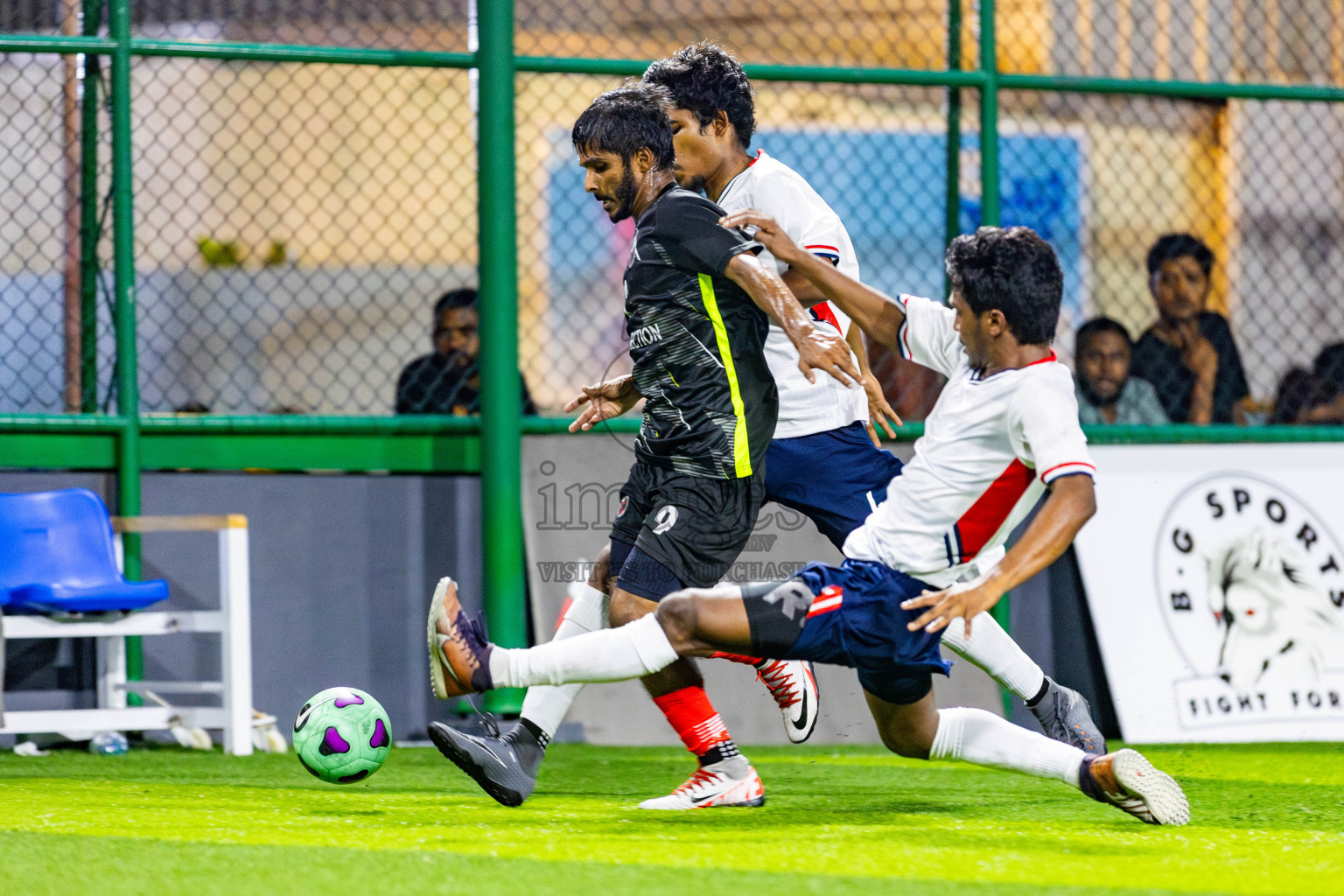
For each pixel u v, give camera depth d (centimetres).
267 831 785
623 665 783
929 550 762
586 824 821
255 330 1812
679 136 998
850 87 1900
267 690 1415
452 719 1453
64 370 1533
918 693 804
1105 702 1485
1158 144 1964
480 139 1437
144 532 1411
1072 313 1952
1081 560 1484
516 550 1425
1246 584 1491
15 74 1527
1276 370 1981
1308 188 1988
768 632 761
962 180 1797
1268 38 1964
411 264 1866
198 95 1775
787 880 638
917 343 829
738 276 826
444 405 1516
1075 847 747
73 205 1520
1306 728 1441
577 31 1894
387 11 1841
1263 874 668
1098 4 1936
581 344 1909
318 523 1447
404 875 648
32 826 806
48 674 1373
